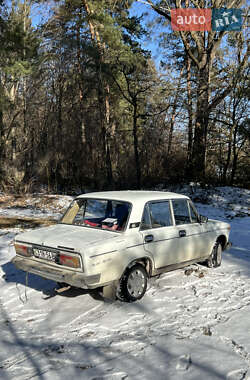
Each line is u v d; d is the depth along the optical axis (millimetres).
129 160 25828
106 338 3852
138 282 4922
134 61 22781
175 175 24234
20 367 3268
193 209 6152
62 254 4363
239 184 24047
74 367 3271
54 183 23469
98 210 5199
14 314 4504
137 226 4910
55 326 4148
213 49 22641
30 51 17922
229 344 3727
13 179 21125
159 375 3133
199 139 22922
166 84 22203
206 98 22516
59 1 25812
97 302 4863
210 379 3066
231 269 6645
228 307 4770
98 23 23609
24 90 23219
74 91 26641
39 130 24141
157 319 4344
